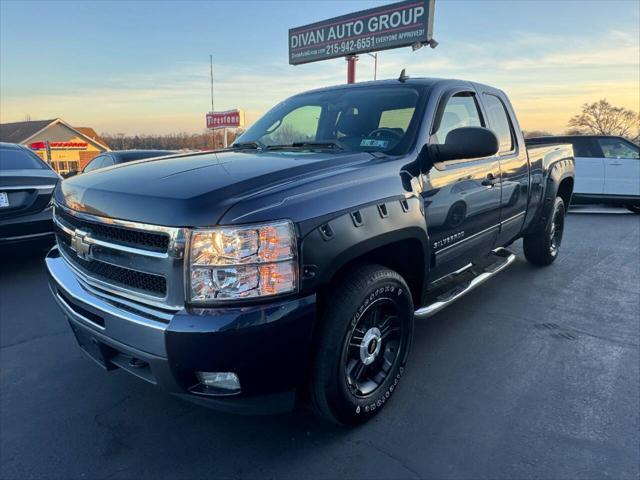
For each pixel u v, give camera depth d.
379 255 2.68
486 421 2.61
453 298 3.29
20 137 36.47
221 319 1.89
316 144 3.10
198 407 2.80
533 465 2.27
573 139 10.54
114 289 2.22
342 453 2.38
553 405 2.76
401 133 2.96
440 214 2.95
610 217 9.73
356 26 14.63
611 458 2.31
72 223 2.48
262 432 2.56
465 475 2.21
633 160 9.95
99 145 39.81
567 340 3.62
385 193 2.47
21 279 5.20
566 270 5.48
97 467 2.30
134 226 2.04
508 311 4.21
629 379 3.05
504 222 4.01
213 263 1.89
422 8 13.08
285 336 2.01
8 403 2.84
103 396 2.92
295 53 16.55
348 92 3.57
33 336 3.77
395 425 2.59
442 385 2.98
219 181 2.16
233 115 23.81
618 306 4.34
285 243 1.98
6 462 2.34
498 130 3.99
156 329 1.96
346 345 2.32
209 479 2.22
